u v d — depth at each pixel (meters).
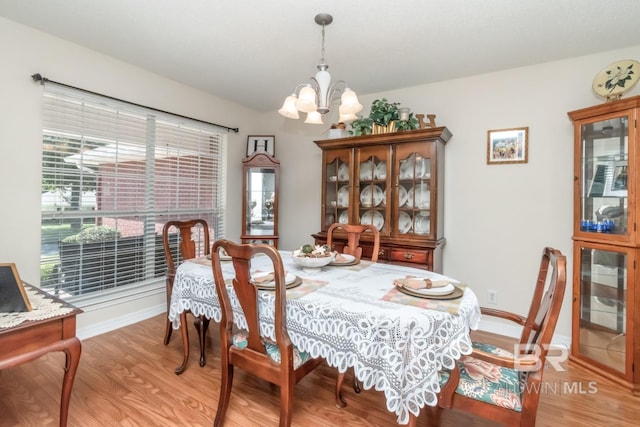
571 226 2.49
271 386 1.92
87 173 2.55
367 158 2.96
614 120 2.02
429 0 1.79
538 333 1.23
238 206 3.90
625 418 1.67
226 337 1.54
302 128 3.84
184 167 3.32
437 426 1.60
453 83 2.93
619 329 2.04
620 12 1.87
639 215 1.89
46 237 2.34
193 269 1.97
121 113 2.75
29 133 2.21
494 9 1.87
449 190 2.96
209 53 2.52
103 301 2.65
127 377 1.98
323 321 1.32
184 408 1.70
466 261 2.90
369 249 2.93
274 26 2.10
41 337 1.31
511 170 2.71
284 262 2.18
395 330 1.18
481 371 1.35
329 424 1.60
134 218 2.90
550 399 1.83
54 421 1.58
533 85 2.61
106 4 1.90
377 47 2.35
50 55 2.28
